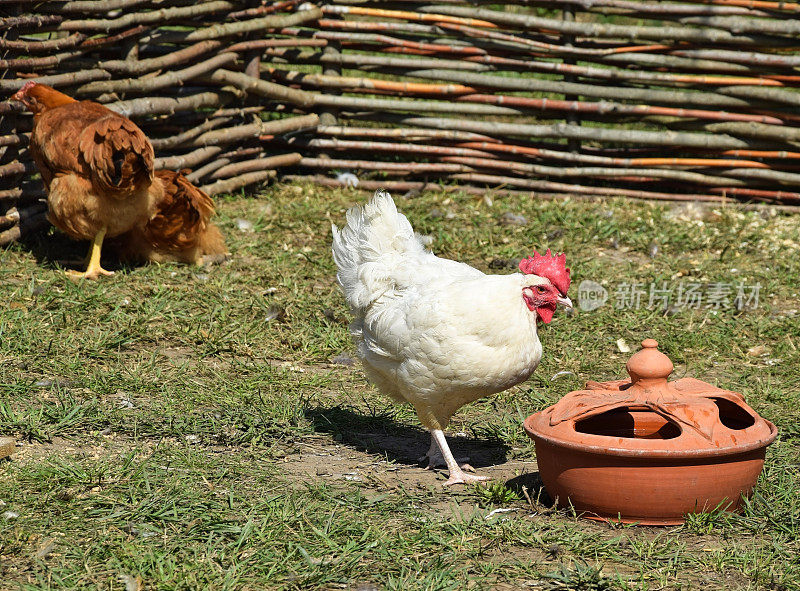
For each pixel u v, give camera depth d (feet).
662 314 27.14
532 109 38.63
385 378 17.83
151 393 20.47
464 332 15.72
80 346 22.61
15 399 19.43
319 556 13.79
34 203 30.71
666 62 37.60
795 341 25.26
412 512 15.44
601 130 38.11
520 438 19.43
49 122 26.00
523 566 13.65
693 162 38.04
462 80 38.70
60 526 14.34
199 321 24.70
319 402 20.76
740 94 37.17
